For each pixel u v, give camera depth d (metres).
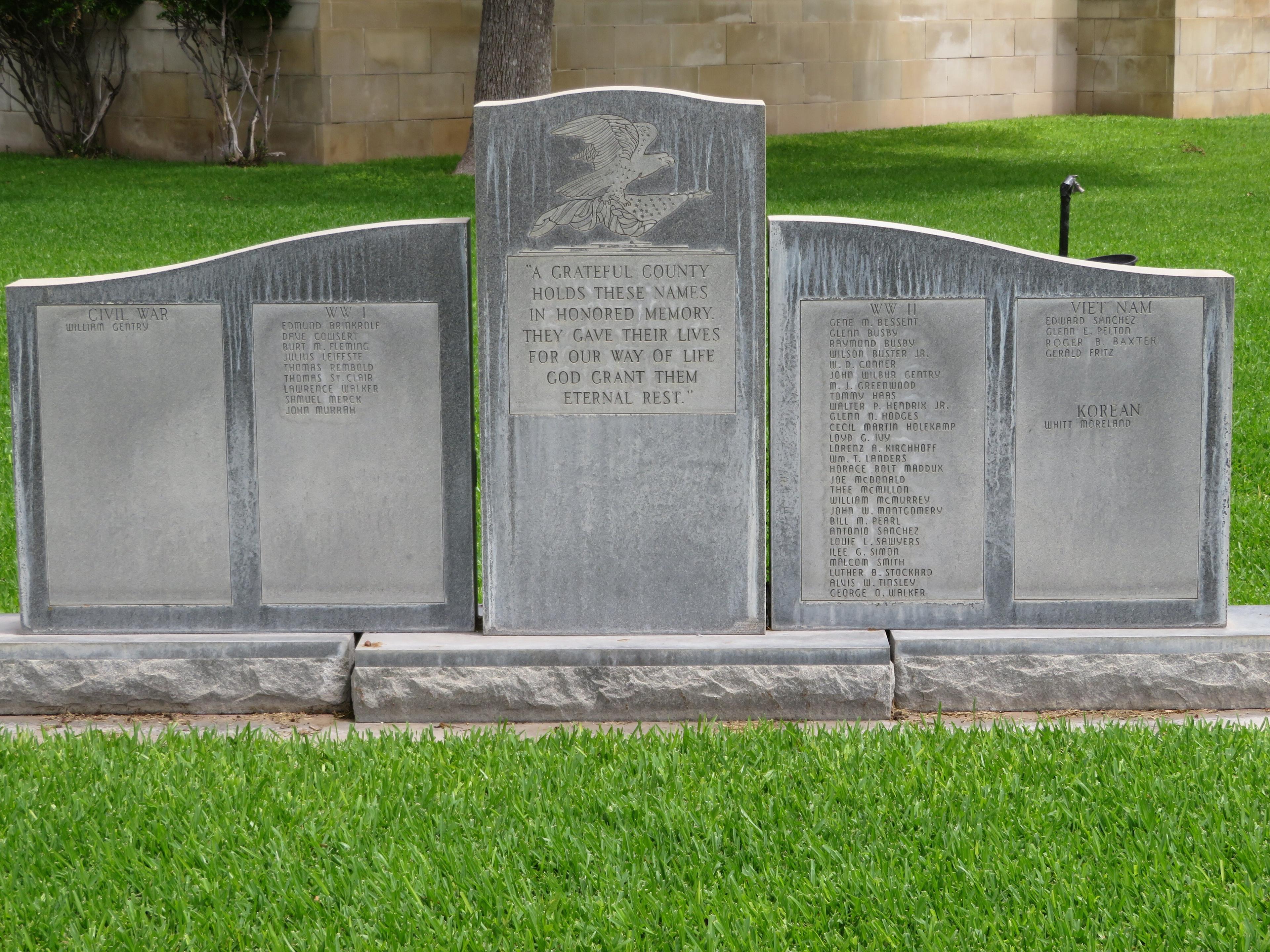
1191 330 5.49
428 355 5.52
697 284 5.40
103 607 5.68
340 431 5.57
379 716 5.52
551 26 19.19
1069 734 5.15
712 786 4.76
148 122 22.69
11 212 17.09
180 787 4.78
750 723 5.33
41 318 5.52
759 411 5.48
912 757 4.96
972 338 5.50
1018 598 5.65
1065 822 4.52
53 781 4.81
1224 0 26.67
